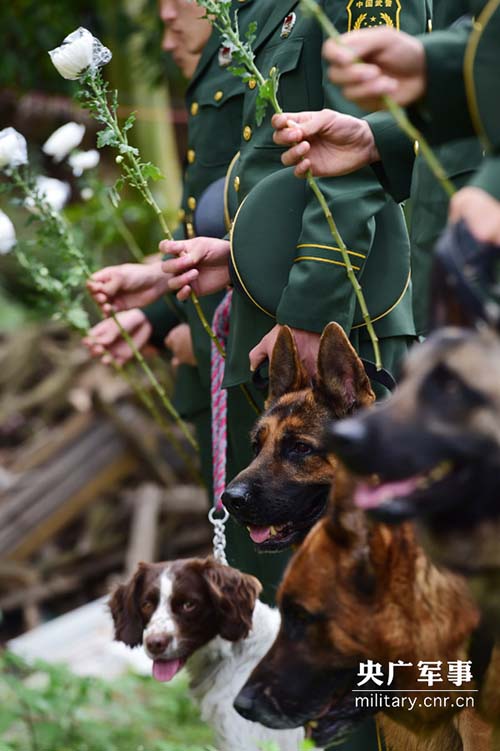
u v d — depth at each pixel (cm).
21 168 718
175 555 1259
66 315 706
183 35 660
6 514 1245
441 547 316
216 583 548
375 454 302
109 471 1280
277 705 377
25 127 1268
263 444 500
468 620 366
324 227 521
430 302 319
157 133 1162
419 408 304
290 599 374
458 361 303
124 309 662
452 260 310
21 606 1207
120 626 568
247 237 543
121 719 811
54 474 1267
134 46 1180
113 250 1109
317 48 562
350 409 482
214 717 562
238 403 601
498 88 348
